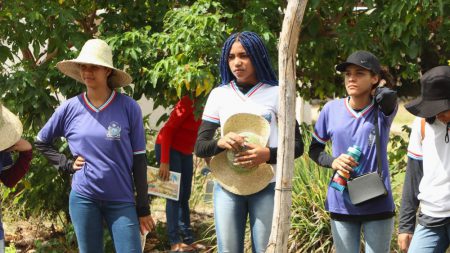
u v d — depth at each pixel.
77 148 4.73
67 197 7.10
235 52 4.48
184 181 6.82
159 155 6.71
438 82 4.11
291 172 3.85
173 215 6.68
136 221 4.76
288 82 3.77
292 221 6.48
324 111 4.73
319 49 6.96
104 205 4.72
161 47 6.05
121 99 4.79
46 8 6.21
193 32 5.85
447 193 4.16
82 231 4.77
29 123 6.50
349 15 6.82
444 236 4.25
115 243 4.75
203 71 5.81
